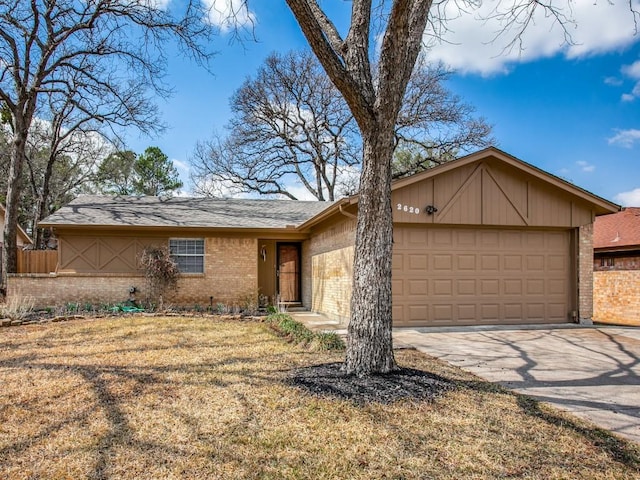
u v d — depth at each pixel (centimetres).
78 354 675
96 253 1345
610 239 1348
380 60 497
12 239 1461
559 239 1083
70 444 354
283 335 847
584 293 1061
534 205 1037
